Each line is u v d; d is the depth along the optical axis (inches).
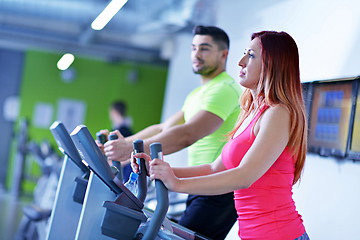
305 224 138.6
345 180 125.6
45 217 187.6
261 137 75.5
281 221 79.1
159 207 70.7
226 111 115.0
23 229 194.5
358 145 122.3
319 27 145.5
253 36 84.4
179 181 71.2
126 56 502.6
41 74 511.2
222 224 112.6
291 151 78.7
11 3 377.4
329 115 134.3
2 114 509.4
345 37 133.3
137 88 538.3
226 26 212.1
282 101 78.0
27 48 508.4
